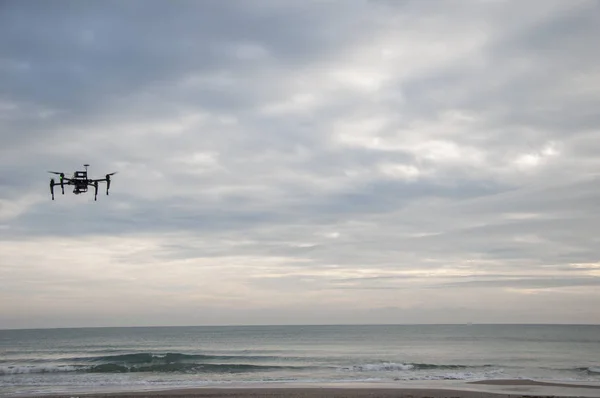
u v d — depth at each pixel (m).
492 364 47.78
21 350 73.06
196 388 30.30
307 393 27.42
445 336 117.81
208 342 94.44
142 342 95.69
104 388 31.06
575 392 28.23
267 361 52.09
